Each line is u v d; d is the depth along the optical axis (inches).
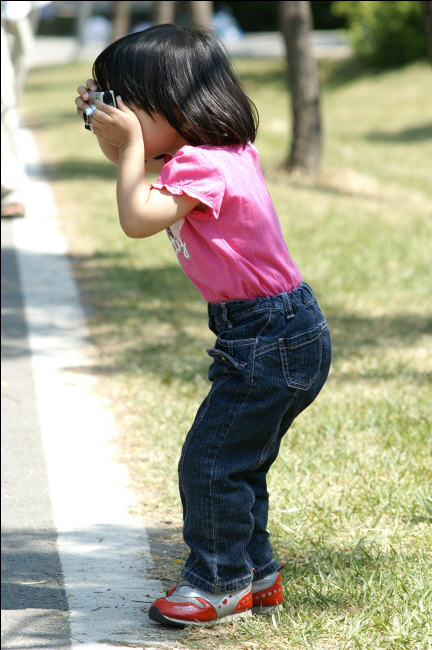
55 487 299.0
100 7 3555.6
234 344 185.9
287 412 196.1
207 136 184.9
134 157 180.7
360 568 227.0
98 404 376.8
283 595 215.5
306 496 280.2
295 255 637.3
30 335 472.1
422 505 266.5
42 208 792.9
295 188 957.8
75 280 576.4
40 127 1433.3
